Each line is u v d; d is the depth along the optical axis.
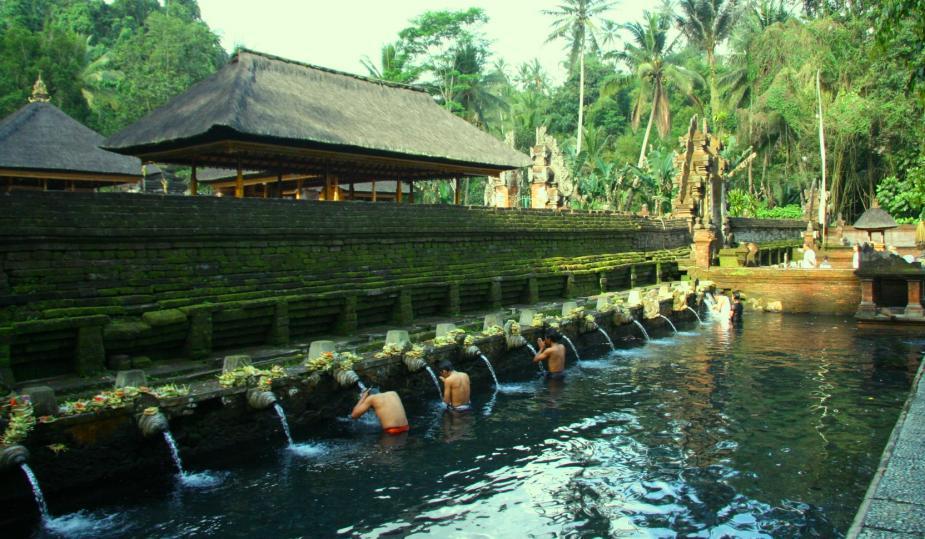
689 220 35.75
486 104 60.72
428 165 21.95
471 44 60.19
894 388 14.75
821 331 22.98
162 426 8.83
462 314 19.47
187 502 8.57
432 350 13.71
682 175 36.34
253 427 10.38
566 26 57.62
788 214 53.31
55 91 40.03
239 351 13.16
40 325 10.09
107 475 8.61
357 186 34.72
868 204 51.47
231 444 10.09
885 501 6.32
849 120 43.06
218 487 9.08
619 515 8.36
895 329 22.44
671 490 9.16
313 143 17.41
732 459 10.38
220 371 11.39
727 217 37.50
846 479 9.51
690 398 14.18
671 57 68.94
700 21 60.16
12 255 10.19
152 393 9.13
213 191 33.34
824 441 11.22
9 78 38.41
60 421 8.12
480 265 20.70
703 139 35.66
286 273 14.48
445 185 48.47
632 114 66.94
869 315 22.97
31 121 24.69
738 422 12.38
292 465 9.97
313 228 15.07
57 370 10.83
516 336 15.99
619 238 29.59
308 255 15.12
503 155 23.69
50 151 23.77
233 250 13.45
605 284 26.94
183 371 11.21
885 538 5.55
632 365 17.69
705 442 11.23
